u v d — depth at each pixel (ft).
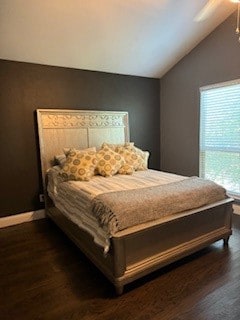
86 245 8.01
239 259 8.05
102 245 6.56
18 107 11.26
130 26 10.61
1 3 8.16
